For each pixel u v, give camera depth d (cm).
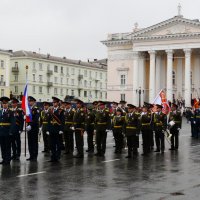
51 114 1658
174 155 1939
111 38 8400
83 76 11188
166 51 7538
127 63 8206
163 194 1064
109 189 1120
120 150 2012
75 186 1155
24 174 1343
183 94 7838
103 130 1880
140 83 7938
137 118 1853
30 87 9581
